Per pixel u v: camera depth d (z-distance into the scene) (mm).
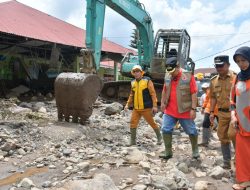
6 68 20219
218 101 6129
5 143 6934
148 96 7828
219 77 6105
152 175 5508
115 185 4980
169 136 6734
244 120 4457
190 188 5262
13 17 20625
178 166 6203
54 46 20016
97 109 13648
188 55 17281
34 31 19531
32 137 7664
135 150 6676
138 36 16328
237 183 4922
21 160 6453
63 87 9055
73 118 9148
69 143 7617
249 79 4445
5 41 19234
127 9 13938
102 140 8180
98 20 10422
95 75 9180
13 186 5164
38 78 20797
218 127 6215
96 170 5840
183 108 6582
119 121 11141
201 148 8133
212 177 5840
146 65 16094
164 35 15672
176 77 6594
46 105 14750
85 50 9805
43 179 5477
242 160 4535
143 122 11289
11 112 10195
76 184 4707
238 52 4387
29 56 21703
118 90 17562
